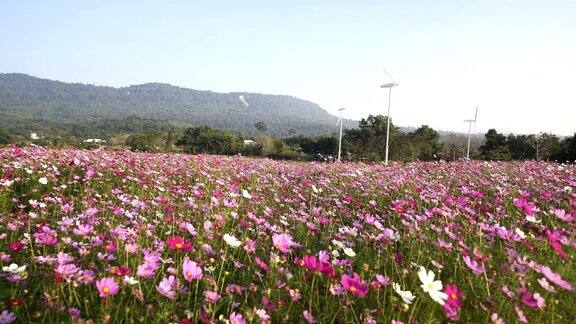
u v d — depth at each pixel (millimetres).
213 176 10289
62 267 2930
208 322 2793
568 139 35562
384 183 9180
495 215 5930
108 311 2801
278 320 3057
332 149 57250
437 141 66000
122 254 3850
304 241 4945
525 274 3432
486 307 3041
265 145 56406
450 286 2938
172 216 5453
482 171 12211
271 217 5965
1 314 2633
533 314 3182
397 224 5625
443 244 4199
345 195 7906
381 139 52469
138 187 8055
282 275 3738
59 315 2803
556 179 9461
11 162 9094
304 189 8758
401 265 4027
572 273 3914
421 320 3059
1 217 5066
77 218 4629
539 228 4656
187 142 60094
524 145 46500
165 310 2924
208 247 3848
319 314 3217
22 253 3934
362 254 4562
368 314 2896
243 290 3471
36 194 7047
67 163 9680
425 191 7652
